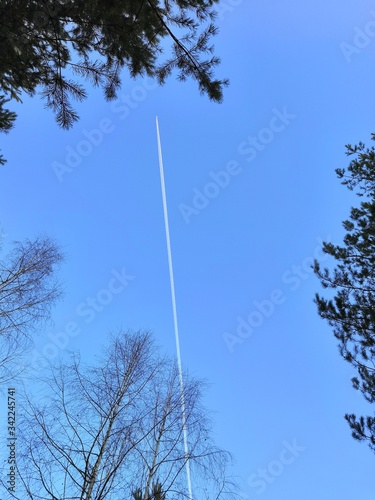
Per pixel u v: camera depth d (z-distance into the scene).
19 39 6.05
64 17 6.35
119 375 7.93
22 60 6.67
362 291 10.87
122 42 6.88
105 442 6.86
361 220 10.87
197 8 6.62
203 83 6.98
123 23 6.64
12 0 5.79
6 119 8.91
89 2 6.23
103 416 7.33
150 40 6.91
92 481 6.38
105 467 6.59
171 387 8.03
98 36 6.94
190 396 7.94
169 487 6.72
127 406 7.52
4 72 7.13
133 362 8.17
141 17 6.54
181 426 7.48
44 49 6.81
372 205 10.23
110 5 6.36
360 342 10.12
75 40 6.84
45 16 6.03
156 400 7.76
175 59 6.97
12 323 8.11
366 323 9.98
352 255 11.12
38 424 6.86
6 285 8.57
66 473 6.54
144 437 7.14
